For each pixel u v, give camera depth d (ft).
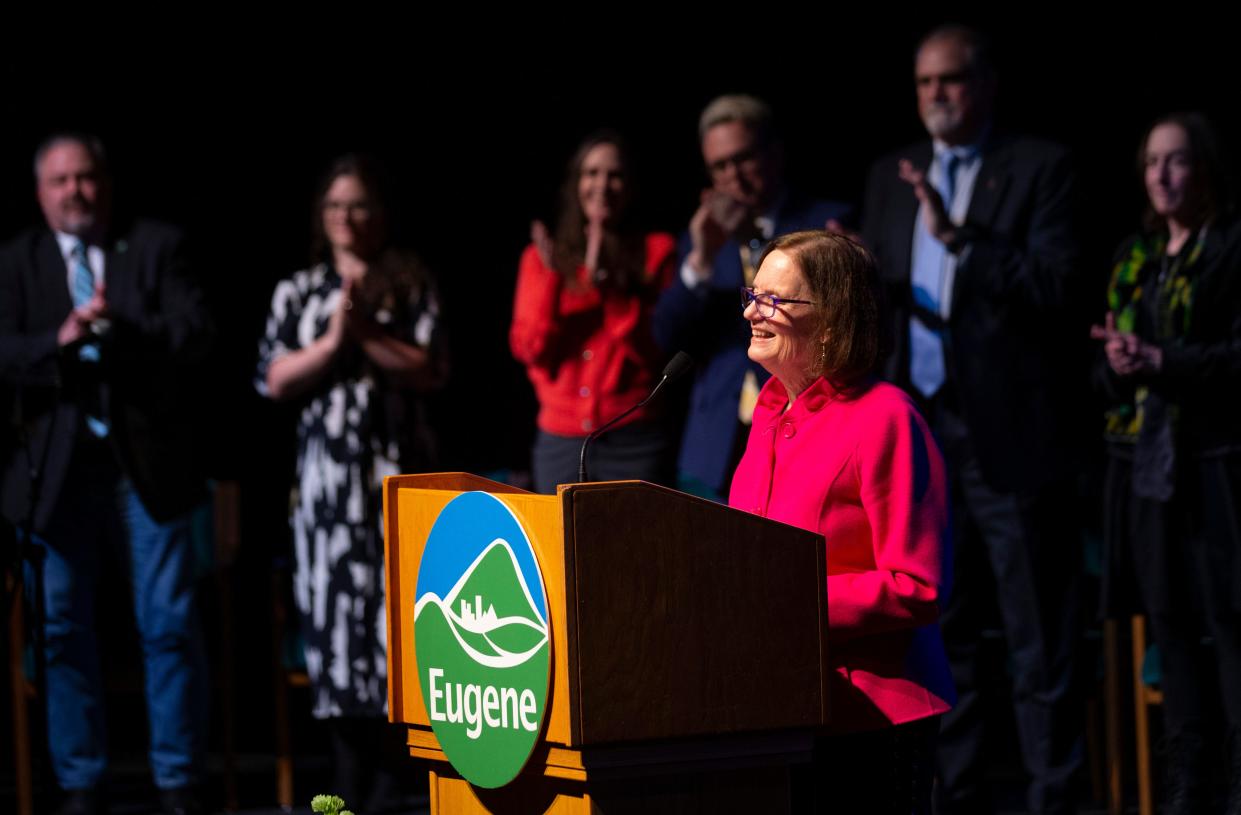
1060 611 25.35
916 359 25.88
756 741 12.73
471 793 13.64
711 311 26.68
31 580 28.14
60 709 28.91
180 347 29.22
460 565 12.92
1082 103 35.14
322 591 29.22
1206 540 24.09
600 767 12.04
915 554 13.85
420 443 29.81
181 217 37.78
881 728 14.02
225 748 31.19
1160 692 27.07
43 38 37.27
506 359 37.73
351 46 37.88
